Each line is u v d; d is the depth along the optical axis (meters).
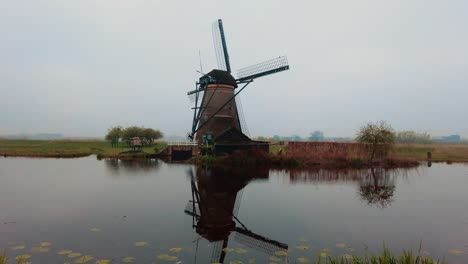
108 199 11.43
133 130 55.44
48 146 48.00
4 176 17.56
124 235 7.25
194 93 34.62
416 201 11.48
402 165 25.34
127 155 32.56
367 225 8.30
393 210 10.06
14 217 8.80
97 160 29.12
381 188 14.28
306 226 8.19
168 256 5.95
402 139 90.75
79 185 14.61
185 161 27.36
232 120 31.36
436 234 7.54
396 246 6.69
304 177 17.81
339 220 8.78
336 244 6.77
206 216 9.12
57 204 10.52
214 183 15.41
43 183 15.11
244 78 31.67
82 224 8.16
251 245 6.66
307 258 5.93
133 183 15.27
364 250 6.41
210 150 27.95
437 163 28.52
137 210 9.77
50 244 6.55
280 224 8.37
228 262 5.72
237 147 27.42
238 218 8.95
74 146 49.34
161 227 7.96
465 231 7.79
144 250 6.27
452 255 6.16
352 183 15.72
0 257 5.18
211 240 6.97
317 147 25.78
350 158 24.03
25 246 6.43
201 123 30.81
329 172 20.20
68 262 5.60
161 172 19.81
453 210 10.07
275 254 6.14
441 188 14.40
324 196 12.30
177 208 10.09
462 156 35.50
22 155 33.44
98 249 6.30
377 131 25.06
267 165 23.31
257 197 12.02
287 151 25.86
